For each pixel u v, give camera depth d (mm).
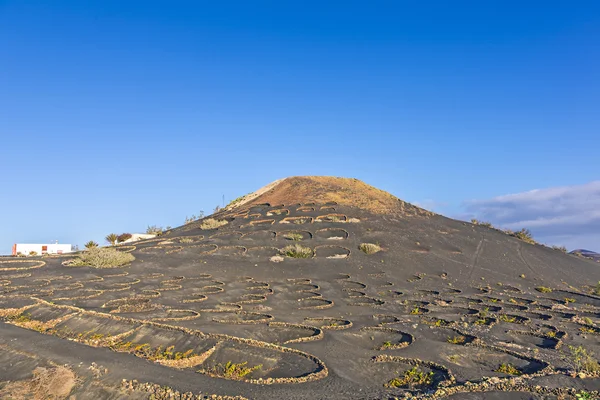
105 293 27844
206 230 55938
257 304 27328
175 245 48406
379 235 50844
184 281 33688
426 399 12953
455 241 51438
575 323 25844
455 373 15547
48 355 16297
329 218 55469
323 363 16172
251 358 16422
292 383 14344
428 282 38188
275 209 61188
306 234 50781
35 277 32906
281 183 75688
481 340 20203
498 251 49594
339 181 73688
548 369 16047
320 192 66062
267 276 37500
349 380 14844
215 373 15305
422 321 24109
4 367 15508
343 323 23141
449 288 36281
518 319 25578
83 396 13359
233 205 71812
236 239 49562
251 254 44250
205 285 32625
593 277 45719
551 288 39312
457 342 20219
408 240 50219
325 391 13773
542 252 52094
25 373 14977
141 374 14617
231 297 29172
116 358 16125
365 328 21891
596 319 27297
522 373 16141
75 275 33938
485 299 32250
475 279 40031
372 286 35531
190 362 15914
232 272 38125
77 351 16812
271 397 13180
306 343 18891
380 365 16547
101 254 39469
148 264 39500
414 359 16812
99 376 14383
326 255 44562
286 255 43938
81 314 21422
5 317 21797
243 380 14578
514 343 20172
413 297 32125
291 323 22312
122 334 18766
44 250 69188
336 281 36562
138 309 23797
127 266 38438
